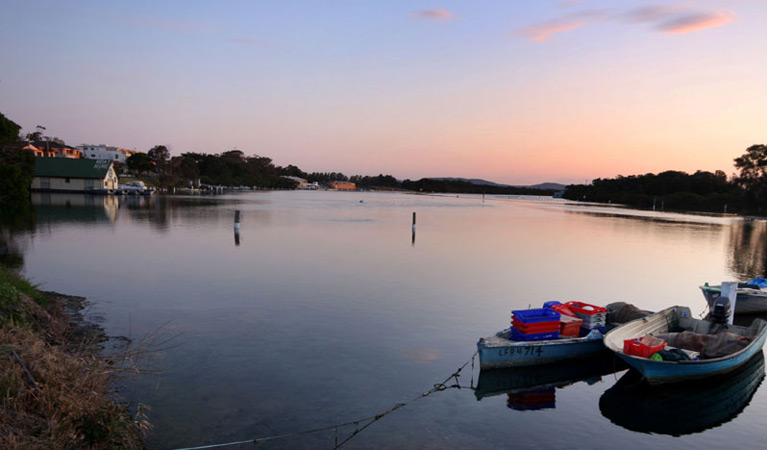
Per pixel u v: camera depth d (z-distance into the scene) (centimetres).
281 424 982
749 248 4291
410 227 5434
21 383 760
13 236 3562
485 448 940
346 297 2044
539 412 1120
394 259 3103
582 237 4938
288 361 1316
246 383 1163
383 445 925
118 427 809
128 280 2242
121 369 1069
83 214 5431
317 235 4325
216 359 1308
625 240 4766
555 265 3075
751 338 1420
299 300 1969
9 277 1595
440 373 1291
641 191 16638
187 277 2352
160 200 8956
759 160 10388
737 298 1997
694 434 1052
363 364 1321
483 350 1292
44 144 12888
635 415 1128
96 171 9662
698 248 4231
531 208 12050
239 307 1836
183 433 924
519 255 3475
